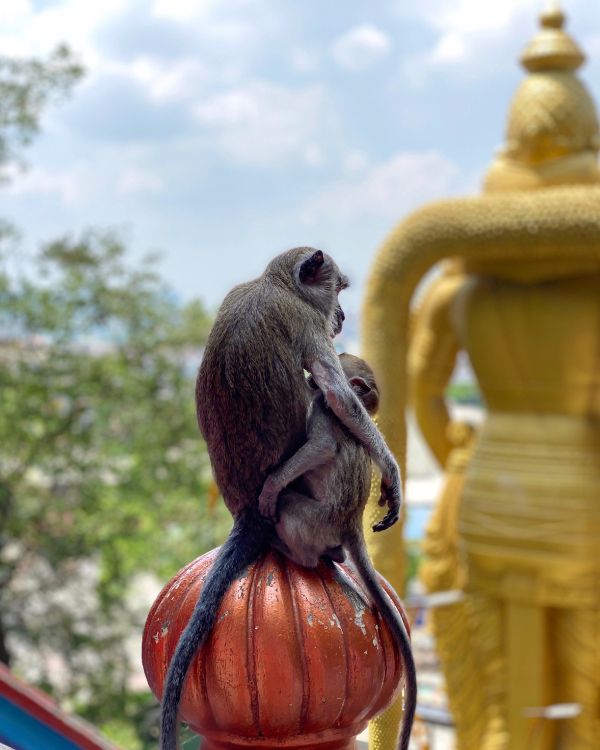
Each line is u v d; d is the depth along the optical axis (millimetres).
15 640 20734
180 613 2719
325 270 2951
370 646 2641
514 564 7973
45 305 19641
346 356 3191
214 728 2645
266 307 2795
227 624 2559
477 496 8180
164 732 2445
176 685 2473
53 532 19562
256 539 2727
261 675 2531
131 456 20281
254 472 2734
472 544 8195
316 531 2721
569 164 8031
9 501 19078
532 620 8008
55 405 19594
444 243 7656
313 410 2826
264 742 2613
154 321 21062
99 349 20859
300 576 2682
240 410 2730
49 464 19281
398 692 2826
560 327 7797
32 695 4520
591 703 8078
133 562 19766
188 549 19984
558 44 8141
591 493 7777
